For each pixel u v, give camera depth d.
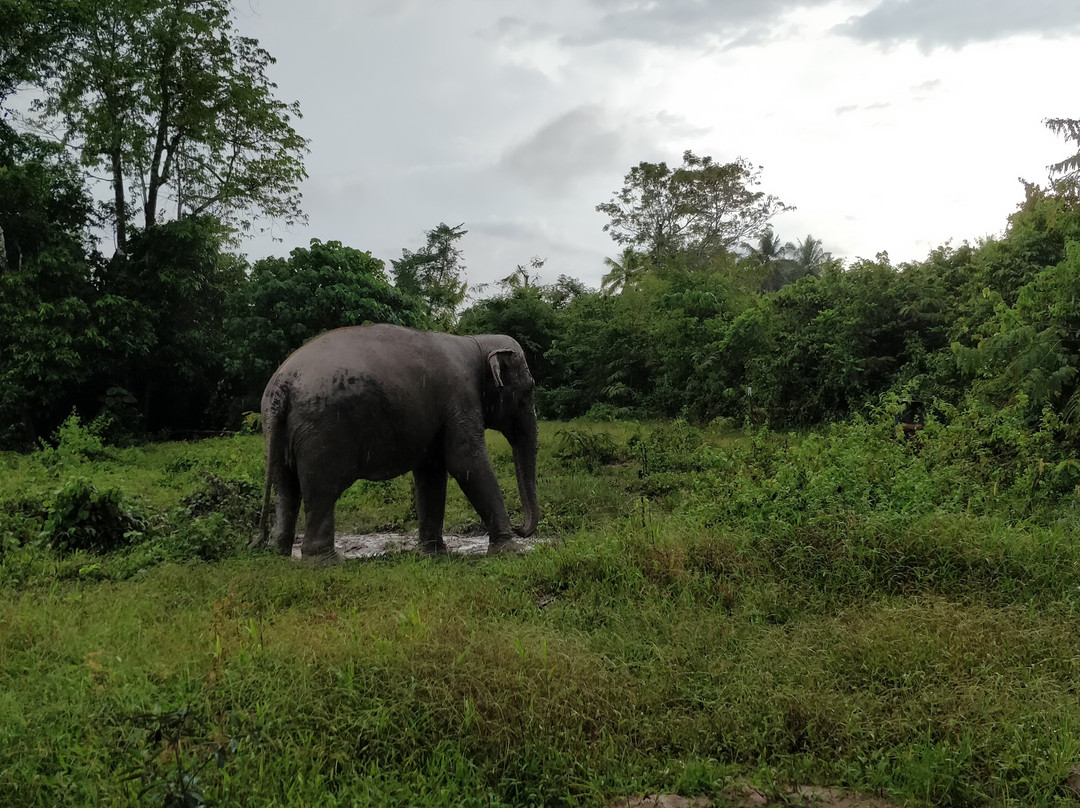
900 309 17.80
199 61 23.44
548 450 15.01
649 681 4.21
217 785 3.22
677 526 6.91
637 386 25.81
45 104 21.98
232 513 8.89
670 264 32.62
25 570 6.37
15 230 20.23
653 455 12.66
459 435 7.93
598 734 3.76
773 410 18.28
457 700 3.82
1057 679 4.18
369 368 7.39
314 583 5.89
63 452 14.97
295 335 21.92
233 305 22.86
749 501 6.74
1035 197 16.33
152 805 3.05
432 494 8.44
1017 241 15.21
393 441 7.57
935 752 3.46
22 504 8.12
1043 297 9.92
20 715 3.72
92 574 6.42
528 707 3.79
